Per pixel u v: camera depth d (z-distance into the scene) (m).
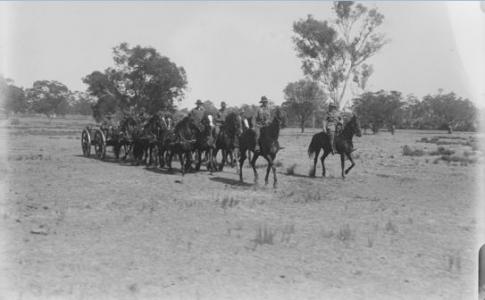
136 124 19.61
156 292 5.59
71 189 13.04
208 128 16.19
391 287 5.88
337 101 52.06
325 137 16.14
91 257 6.94
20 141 33.03
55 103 105.00
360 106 64.31
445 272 6.48
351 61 50.91
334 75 50.41
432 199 12.41
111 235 8.23
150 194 12.55
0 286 5.68
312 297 5.51
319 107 63.28
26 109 98.75
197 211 10.51
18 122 66.75
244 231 8.73
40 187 13.23
